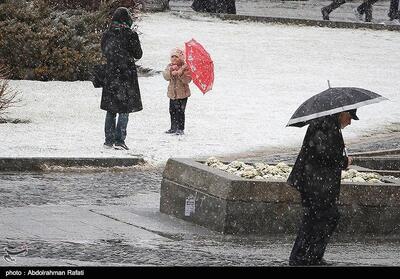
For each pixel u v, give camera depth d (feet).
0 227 91.30
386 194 96.58
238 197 93.56
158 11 301.22
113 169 130.62
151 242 88.69
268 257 84.69
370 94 81.41
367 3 328.49
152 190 118.21
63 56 204.03
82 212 101.35
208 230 95.91
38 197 108.78
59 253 81.25
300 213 94.73
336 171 79.61
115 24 139.85
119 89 138.72
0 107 162.30
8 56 201.57
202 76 154.61
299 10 362.53
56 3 226.17
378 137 165.89
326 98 79.51
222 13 302.25
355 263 83.71
